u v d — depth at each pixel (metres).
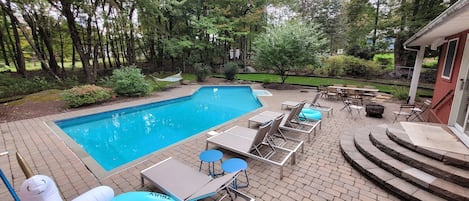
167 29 18.30
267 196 2.74
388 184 2.83
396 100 9.09
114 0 12.77
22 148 4.09
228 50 21.67
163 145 5.24
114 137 5.74
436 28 4.26
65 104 7.73
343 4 20.23
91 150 4.93
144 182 3.02
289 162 3.65
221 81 15.48
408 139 3.47
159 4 14.59
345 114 6.91
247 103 9.80
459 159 2.77
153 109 8.61
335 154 3.95
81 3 11.09
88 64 12.88
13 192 1.63
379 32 16.83
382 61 16.45
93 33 14.12
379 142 3.65
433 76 12.45
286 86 12.88
